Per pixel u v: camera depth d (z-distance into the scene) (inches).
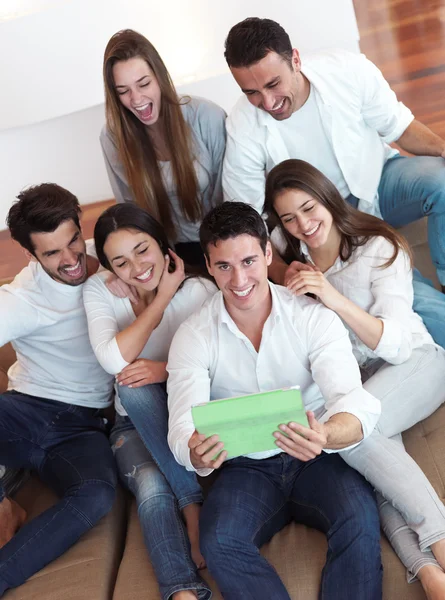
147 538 80.1
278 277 90.4
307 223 84.7
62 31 142.0
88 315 89.0
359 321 80.0
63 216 86.0
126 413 91.5
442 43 175.5
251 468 80.4
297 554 75.9
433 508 72.7
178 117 99.7
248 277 75.7
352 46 150.7
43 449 91.1
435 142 101.3
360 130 100.2
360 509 73.4
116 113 99.7
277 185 84.4
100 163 157.3
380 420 80.6
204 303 83.0
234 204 75.6
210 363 81.0
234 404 67.1
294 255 91.2
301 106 97.1
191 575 76.6
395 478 74.6
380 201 104.5
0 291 91.5
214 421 67.7
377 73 99.0
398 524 74.1
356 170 100.7
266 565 73.3
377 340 80.6
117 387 86.5
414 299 90.8
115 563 83.0
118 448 89.7
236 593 72.1
